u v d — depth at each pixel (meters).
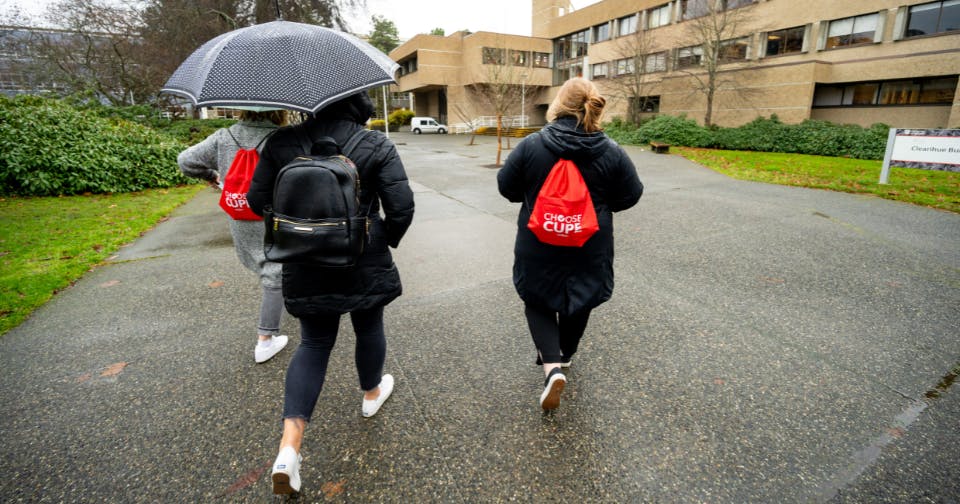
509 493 1.85
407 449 2.09
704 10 26.55
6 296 3.81
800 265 4.51
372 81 1.75
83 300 3.82
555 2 44.22
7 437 2.18
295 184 1.58
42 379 2.67
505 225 6.32
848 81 21.84
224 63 1.64
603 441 2.13
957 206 6.95
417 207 7.51
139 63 21.67
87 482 1.91
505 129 38.25
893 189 8.51
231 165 2.36
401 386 2.57
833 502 1.78
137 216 6.96
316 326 1.87
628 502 1.80
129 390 2.56
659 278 4.20
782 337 3.10
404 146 24.09
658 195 8.34
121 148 9.52
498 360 2.84
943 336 3.08
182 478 1.94
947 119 19.33
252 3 18.47
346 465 2.00
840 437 2.14
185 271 4.52
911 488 1.84
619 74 34.31
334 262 1.62
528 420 2.28
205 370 2.76
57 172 8.55
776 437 2.14
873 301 3.66
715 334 3.15
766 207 7.19
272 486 1.78
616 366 2.76
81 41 23.58
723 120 25.78
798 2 23.02
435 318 3.42
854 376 2.63
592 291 2.09
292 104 1.58
